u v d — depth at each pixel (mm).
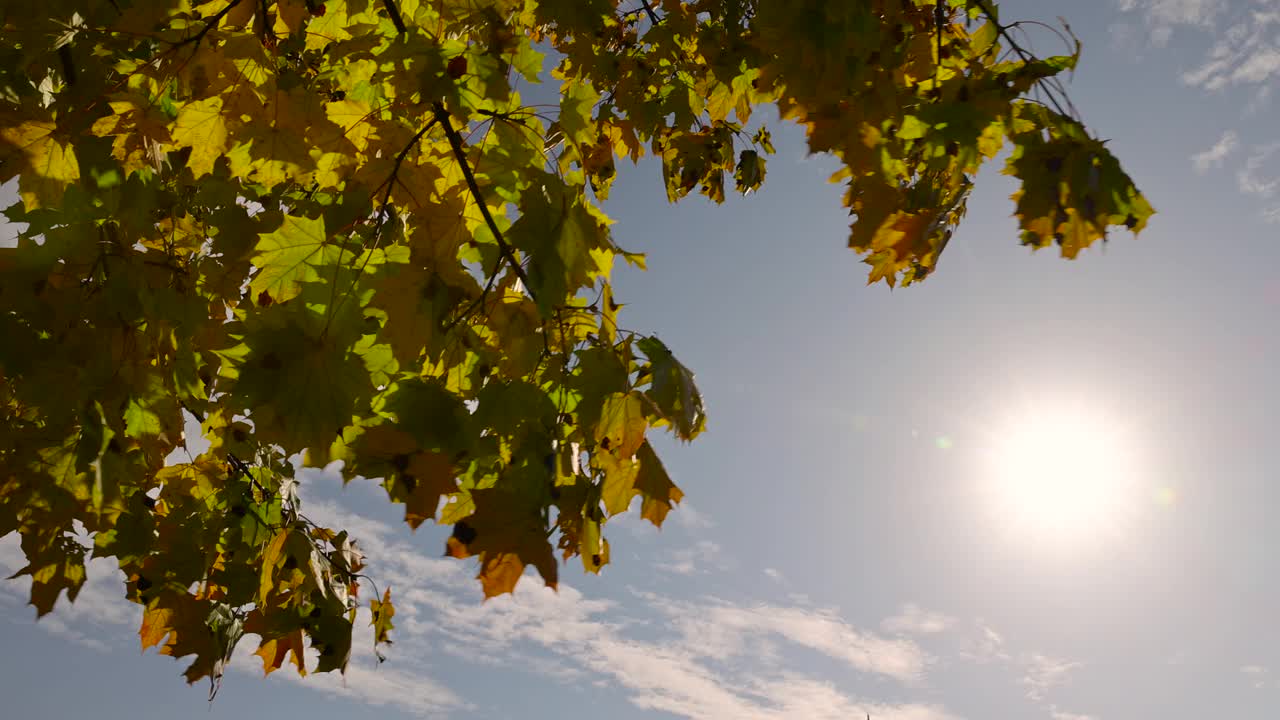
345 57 2264
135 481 2510
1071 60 1701
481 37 2193
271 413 1791
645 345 2090
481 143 2125
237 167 2256
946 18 2219
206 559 3355
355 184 2027
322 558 3150
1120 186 1616
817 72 1687
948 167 1779
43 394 2234
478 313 2049
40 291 2191
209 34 2180
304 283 1914
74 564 2727
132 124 2203
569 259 1981
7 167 2123
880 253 1913
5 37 2121
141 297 2311
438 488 1813
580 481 1926
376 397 1925
